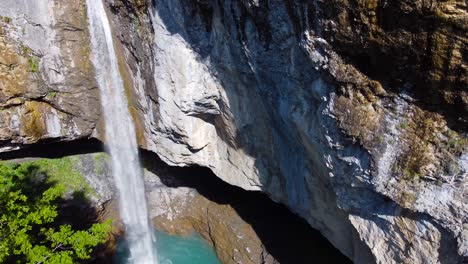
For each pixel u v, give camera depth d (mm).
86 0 14664
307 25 9234
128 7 13797
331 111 9734
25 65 15172
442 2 7254
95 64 15922
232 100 13633
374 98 9047
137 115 16844
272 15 10055
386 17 8008
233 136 14734
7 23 14297
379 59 8594
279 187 14602
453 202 8773
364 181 9930
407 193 9297
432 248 9602
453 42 7438
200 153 16344
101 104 17234
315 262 16094
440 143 8539
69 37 15117
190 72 13625
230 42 11984
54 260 10539
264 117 13031
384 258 10766
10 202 10758
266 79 11672
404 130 8867
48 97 16344
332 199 12062
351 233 12391
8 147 16938
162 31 13266
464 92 7758
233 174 15953
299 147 12312
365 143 9391
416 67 8156
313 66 9672
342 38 8820
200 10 12148
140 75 15258
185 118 14906
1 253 10391
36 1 14180
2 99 15453
